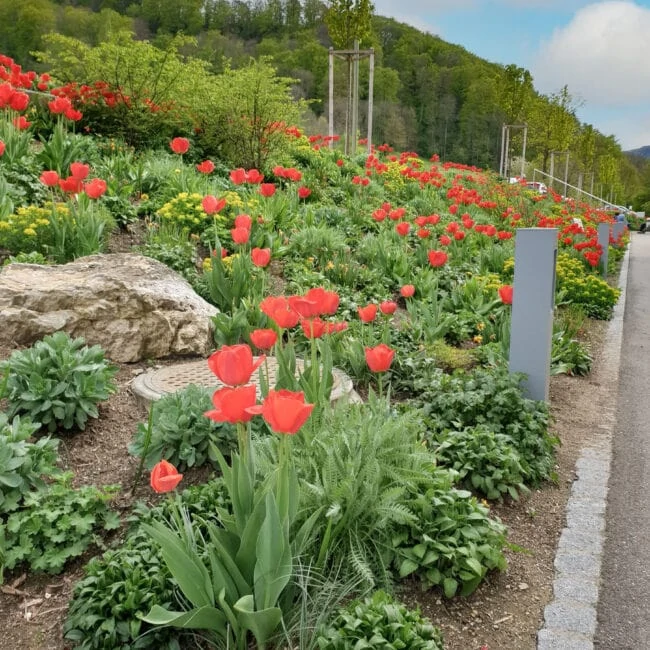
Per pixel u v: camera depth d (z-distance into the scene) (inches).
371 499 117.6
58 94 423.2
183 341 205.8
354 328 243.1
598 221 926.4
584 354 299.3
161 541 92.9
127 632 99.1
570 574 131.7
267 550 92.1
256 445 129.0
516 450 173.8
